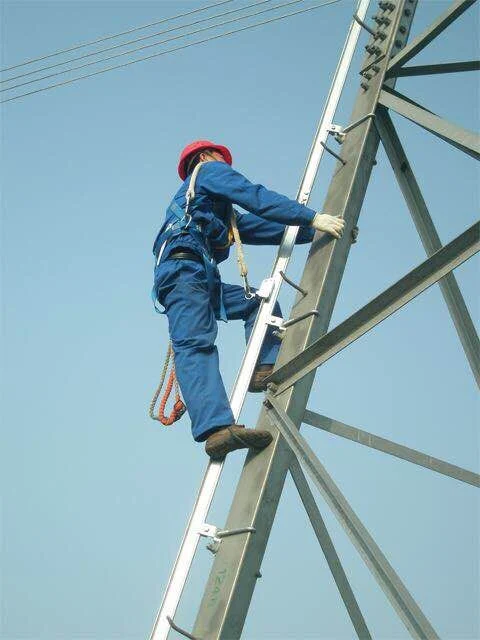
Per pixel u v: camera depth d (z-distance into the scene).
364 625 6.41
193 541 6.30
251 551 6.12
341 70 8.00
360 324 6.36
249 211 7.10
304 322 6.90
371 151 7.60
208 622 5.92
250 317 7.43
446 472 6.83
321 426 6.66
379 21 8.24
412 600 5.17
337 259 7.06
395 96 7.57
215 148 7.79
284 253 7.33
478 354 7.23
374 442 6.76
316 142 7.69
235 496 6.41
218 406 6.50
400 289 6.20
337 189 7.39
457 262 6.03
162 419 6.93
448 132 6.84
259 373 7.09
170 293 6.97
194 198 7.18
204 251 7.06
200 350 6.74
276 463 6.40
